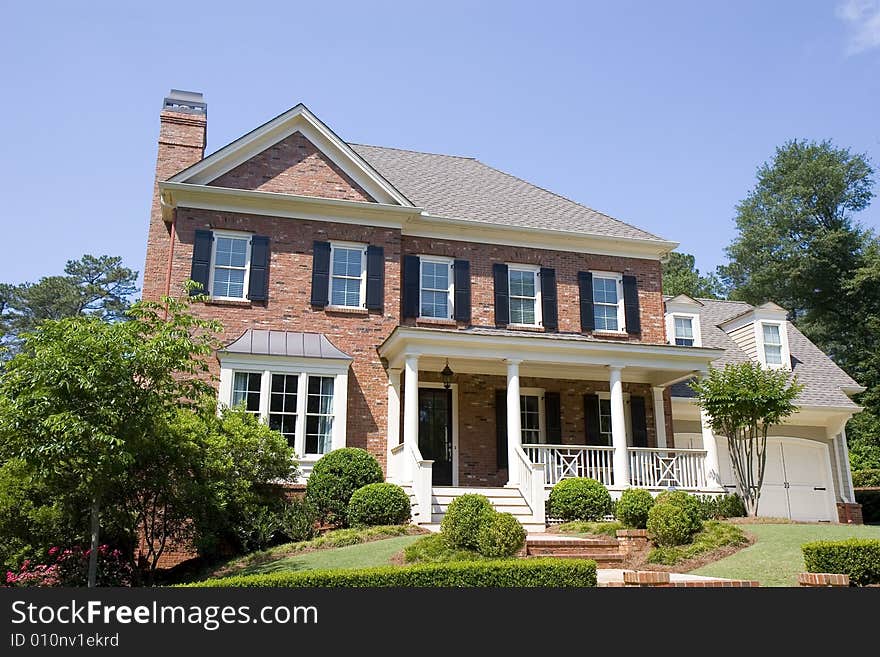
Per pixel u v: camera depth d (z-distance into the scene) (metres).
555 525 17.38
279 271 20.34
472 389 21.77
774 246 52.88
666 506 14.42
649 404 23.03
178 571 15.27
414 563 12.09
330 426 19.03
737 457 19.19
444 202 23.70
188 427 14.27
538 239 23.19
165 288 20.73
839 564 10.70
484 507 12.85
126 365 11.34
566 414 22.33
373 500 16.19
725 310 31.00
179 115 22.52
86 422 10.87
